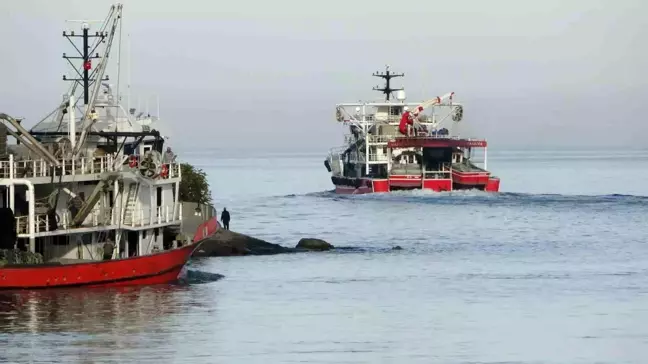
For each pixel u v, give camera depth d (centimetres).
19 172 16850
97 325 15750
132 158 18000
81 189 17762
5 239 16688
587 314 17638
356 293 19350
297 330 16100
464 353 14962
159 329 15738
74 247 17662
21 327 15512
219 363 14188
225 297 18350
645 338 15938
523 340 15738
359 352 14912
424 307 18088
